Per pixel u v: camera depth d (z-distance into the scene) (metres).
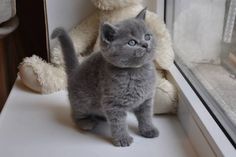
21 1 0.78
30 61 0.65
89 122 0.52
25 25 0.81
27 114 0.57
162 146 0.47
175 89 0.55
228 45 0.47
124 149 0.47
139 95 0.45
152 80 0.46
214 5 0.52
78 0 0.68
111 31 0.42
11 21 0.74
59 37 0.53
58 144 0.49
